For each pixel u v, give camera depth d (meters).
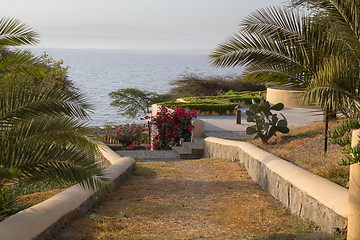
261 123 12.34
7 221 4.52
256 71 6.81
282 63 6.59
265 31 6.63
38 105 5.23
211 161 12.61
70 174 5.04
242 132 16.45
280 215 6.50
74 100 5.37
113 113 68.38
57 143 5.31
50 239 4.89
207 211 6.87
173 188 8.80
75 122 5.40
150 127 21.47
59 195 6.07
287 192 6.96
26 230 4.44
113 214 6.48
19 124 5.25
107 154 11.92
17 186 8.63
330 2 5.82
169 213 6.71
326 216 5.41
